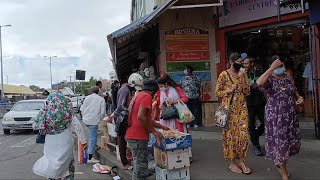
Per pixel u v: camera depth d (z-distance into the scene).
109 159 8.77
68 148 6.18
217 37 12.38
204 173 6.79
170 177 6.22
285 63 6.43
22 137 16.36
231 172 6.79
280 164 5.88
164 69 12.38
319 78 9.05
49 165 6.00
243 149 6.63
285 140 5.84
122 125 6.39
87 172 8.51
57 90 6.34
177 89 7.54
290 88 5.93
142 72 10.68
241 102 6.59
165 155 6.21
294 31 11.41
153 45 14.15
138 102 5.91
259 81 5.89
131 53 15.98
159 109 7.44
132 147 5.98
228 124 6.61
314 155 7.84
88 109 9.85
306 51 11.18
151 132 5.91
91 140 9.83
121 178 7.64
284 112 5.85
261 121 7.93
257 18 11.12
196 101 11.64
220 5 10.86
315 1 8.34
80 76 20.94
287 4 8.97
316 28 8.96
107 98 18.48
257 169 6.92
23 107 18.86
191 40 12.46
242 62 6.85
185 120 7.23
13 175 8.47
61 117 6.08
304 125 10.42
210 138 10.58
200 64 12.46
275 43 11.75
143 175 6.00
